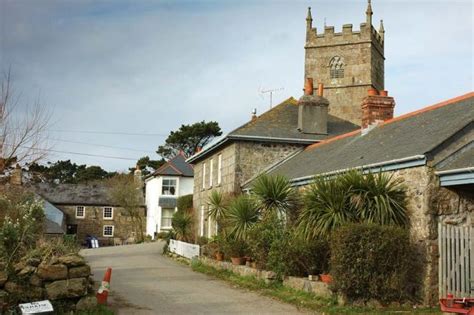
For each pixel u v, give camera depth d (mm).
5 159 18156
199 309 11789
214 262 19828
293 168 21250
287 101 28469
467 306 10094
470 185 12336
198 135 70875
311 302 12320
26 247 11023
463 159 12344
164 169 48844
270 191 16922
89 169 74250
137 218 52750
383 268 11906
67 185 55562
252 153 24609
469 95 16234
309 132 25578
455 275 12211
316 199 13547
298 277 14094
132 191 53312
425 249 12297
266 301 12898
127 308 11727
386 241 11867
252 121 26031
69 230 52375
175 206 48125
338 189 13219
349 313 11250
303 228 13672
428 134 14258
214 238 21375
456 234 12352
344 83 53500
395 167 13469
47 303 8969
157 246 37906
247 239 17516
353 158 16641
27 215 12602
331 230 12906
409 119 18016
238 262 17969
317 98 25891
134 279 17312
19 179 18766
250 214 18266
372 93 20781
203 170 30188
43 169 60094
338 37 53969
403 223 12836
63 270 9977
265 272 15055
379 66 56188
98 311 10203
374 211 12750
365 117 20750
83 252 30844
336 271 12039
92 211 53250
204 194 29344
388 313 11281
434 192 12438
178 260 24781
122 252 31328
